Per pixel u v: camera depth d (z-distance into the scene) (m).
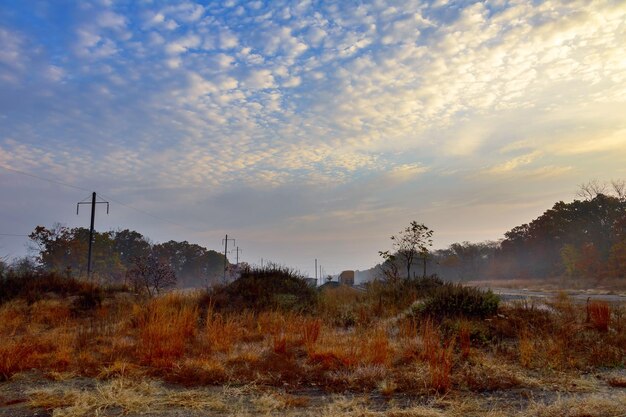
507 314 11.99
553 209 69.00
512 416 5.29
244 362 8.06
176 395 6.22
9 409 5.69
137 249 78.31
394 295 17.17
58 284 18.95
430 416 5.30
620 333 9.80
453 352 8.41
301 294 17.45
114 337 10.39
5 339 10.03
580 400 5.80
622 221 51.06
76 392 6.27
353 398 6.02
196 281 85.00
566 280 49.59
